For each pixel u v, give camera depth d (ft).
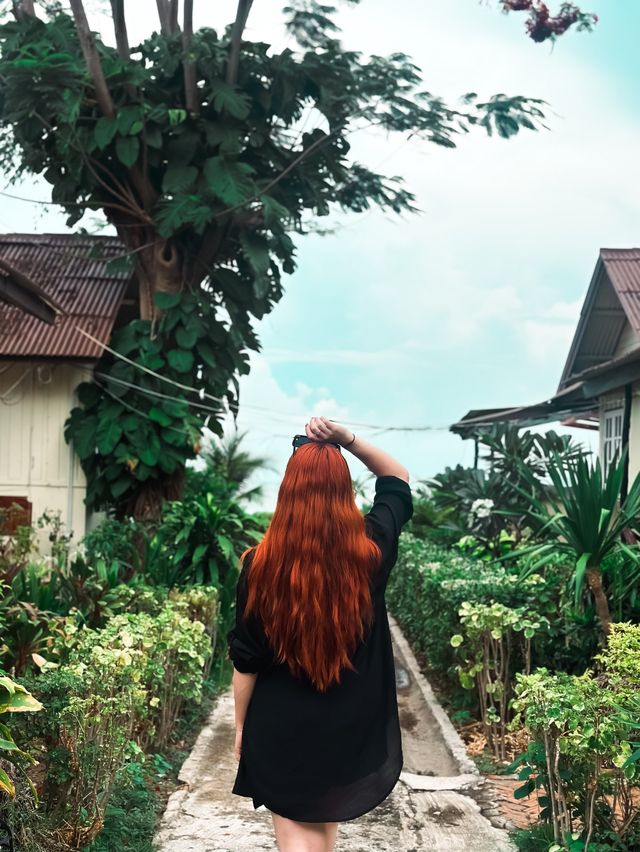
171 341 46.24
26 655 15.94
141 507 45.55
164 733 19.61
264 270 43.45
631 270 42.83
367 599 8.36
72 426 45.75
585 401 47.80
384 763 8.56
